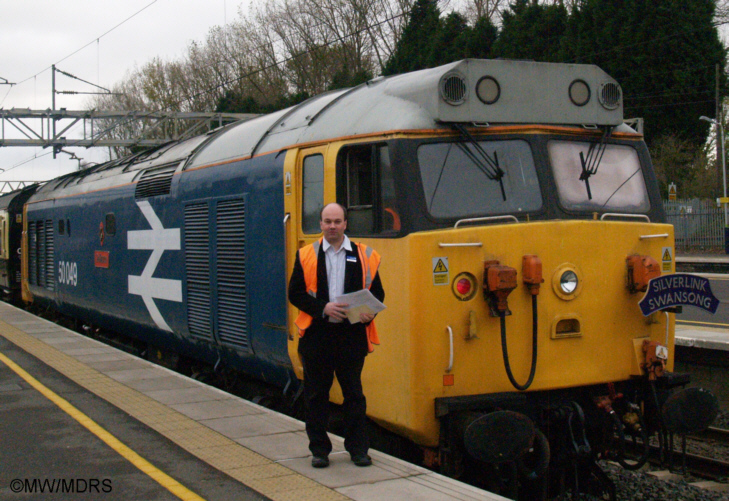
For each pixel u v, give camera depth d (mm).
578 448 5570
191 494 4633
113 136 42812
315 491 4613
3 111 28469
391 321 5469
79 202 13125
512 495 5273
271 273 6918
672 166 35688
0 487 4812
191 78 47938
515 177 5723
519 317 5488
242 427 6207
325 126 6402
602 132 6113
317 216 6285
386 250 5523
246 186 7387
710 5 36562
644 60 35812
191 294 8617
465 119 5578
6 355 9867
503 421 5016
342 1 40531
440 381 5285
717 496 6219
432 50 36094
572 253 5621
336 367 5031
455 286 5312
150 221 9773
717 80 34312
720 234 33844
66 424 6348
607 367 5758
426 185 5473
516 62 5762
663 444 6066
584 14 36656
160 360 10797
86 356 9789
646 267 5699
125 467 5188
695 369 9453
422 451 5848
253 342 7309
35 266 16312
